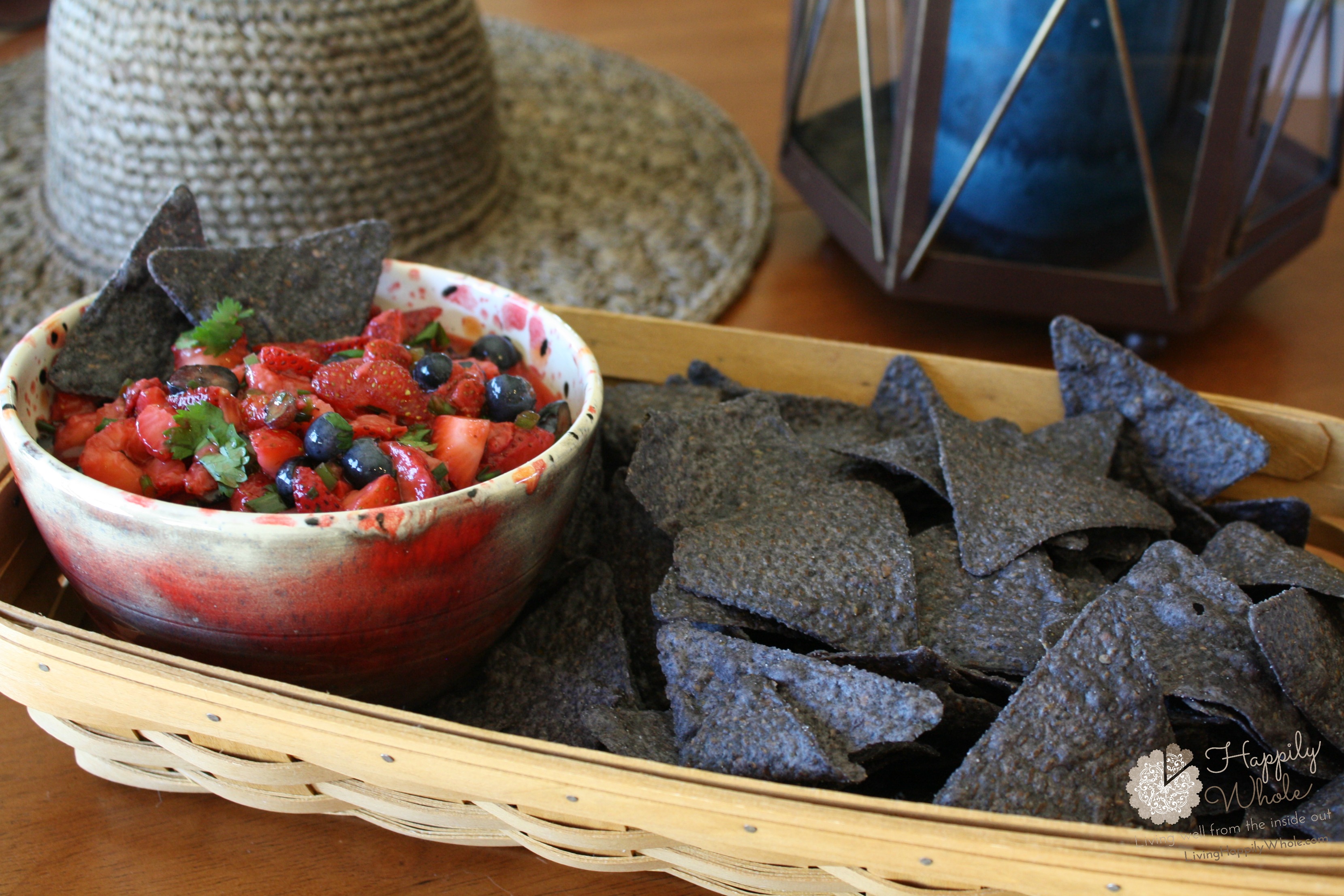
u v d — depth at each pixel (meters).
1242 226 0.60
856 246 0.67
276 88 0.64
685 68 1.04
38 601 0.46
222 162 0.65
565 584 0.46
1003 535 0.44
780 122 0.94
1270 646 0.41
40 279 0.68
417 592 0.40
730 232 0.75
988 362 0.56
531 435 0.43
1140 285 0.61
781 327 0.68
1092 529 0.46
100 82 0.64
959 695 0.41
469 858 0.43
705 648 0.41
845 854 0.38
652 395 0.51
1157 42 0.55
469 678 0.45
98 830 0.43
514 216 0.75
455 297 0.50
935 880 0.38
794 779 0.39
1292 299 0.70
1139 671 0.40
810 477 0.47
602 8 1.18
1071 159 0.58
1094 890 0.37
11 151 0.81
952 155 0.60
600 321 0.54
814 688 0.40
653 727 0.42
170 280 0.45
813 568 0.43
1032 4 0.55
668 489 0.45
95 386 0.44
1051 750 0.39
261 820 0.43
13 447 0.40
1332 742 0.41
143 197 0.65
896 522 0.44
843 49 0.64
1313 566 0.44
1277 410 0.50
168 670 0.39
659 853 0.40
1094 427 0.49
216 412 0.41
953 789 0.38
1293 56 0.58
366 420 0.42
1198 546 0.48
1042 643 0.41
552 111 0.90
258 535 0.38
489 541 0.41
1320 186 0.65
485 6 1.15
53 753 0.45
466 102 0.71
